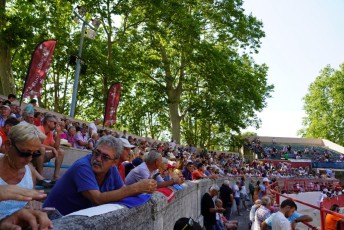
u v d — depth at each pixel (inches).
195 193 408.2
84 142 508.4
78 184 134.9
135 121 1839.3
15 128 111.3
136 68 1328.7
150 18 1256.8
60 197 138.3
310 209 885.8
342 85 2743.6
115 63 1280.8
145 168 230.2
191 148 1552.7
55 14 1134.4
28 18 962.7
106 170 141.2
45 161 280.4
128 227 123.2
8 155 113.0
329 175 1883.6
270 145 2345.0
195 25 1225.4
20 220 93.4
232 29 1460.4
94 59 1206.3
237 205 753.6
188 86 1662.2
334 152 2289.6
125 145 237.6
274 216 288.5
